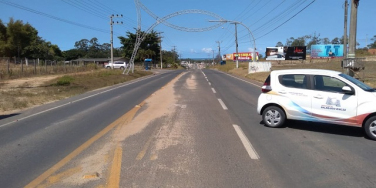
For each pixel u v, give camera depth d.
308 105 8.07
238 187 4.73
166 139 7.47
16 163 5.91
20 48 63.97
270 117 8.66
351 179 5.02
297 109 8.21
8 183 4.96
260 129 8.48
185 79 33.69
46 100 16.17
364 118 7.38
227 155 6.24
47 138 7.80
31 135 8.19
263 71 40.25
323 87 8.00
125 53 93.56
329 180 4.98
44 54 68.06
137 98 16.17
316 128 8.50
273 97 8.55
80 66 47.62
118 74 37.56
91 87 24.72
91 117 10.71
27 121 10.28
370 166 5.60
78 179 5.07
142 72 49.62
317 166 5.61
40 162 5.95
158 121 9.70
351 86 7.63
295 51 69.12
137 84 27.25
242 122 9.48
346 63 16.16
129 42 92.94
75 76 30.81
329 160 5.92
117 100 15.51
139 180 5.00
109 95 18.14
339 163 5.76
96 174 5.25
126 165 5.68
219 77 37.38
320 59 74.94
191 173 5.29
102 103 14.47
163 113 11.19
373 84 20.09
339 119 7.66
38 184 4.91
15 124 9.80
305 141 7.24
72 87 22.88
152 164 5.73
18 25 62.94
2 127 9.36
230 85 24.44
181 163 5.77
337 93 7.75
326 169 5.45
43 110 12.70
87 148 6.81
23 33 63.56
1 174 5.35
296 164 5.71
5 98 16.19
